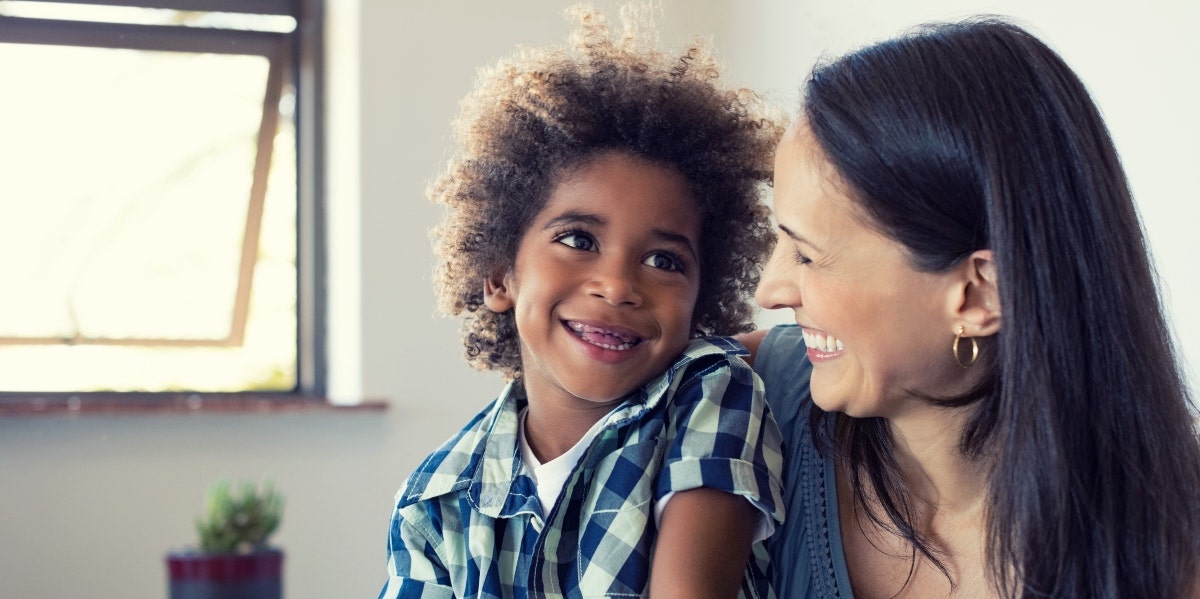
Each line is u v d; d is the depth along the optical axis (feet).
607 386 3.29
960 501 3.01
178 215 9.71
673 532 3.08
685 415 3.26
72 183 9.45
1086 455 2.62
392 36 9.23
